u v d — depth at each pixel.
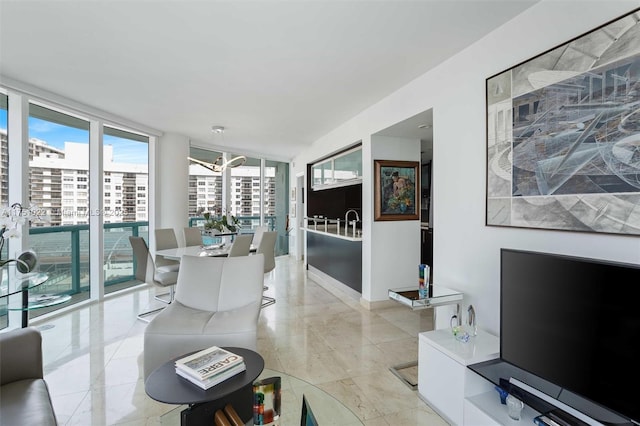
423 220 6.53
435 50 2.54
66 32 2.28
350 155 4.82
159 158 5.39
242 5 1.97
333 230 5.64
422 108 3.01
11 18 2.11
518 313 1.67
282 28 2.23
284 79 3.13
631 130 1.51
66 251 4.09
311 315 3.86
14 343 1.62
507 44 2.15
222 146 6.59
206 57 2.66
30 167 3.60
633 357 1.23
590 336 1.37
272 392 1.44
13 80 3.14
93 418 1.96
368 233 4.09
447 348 2.00
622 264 1.27
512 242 2.11
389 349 2.93
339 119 4.55
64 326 3.42
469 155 2.47
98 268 4.31
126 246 5.04
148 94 3.56
